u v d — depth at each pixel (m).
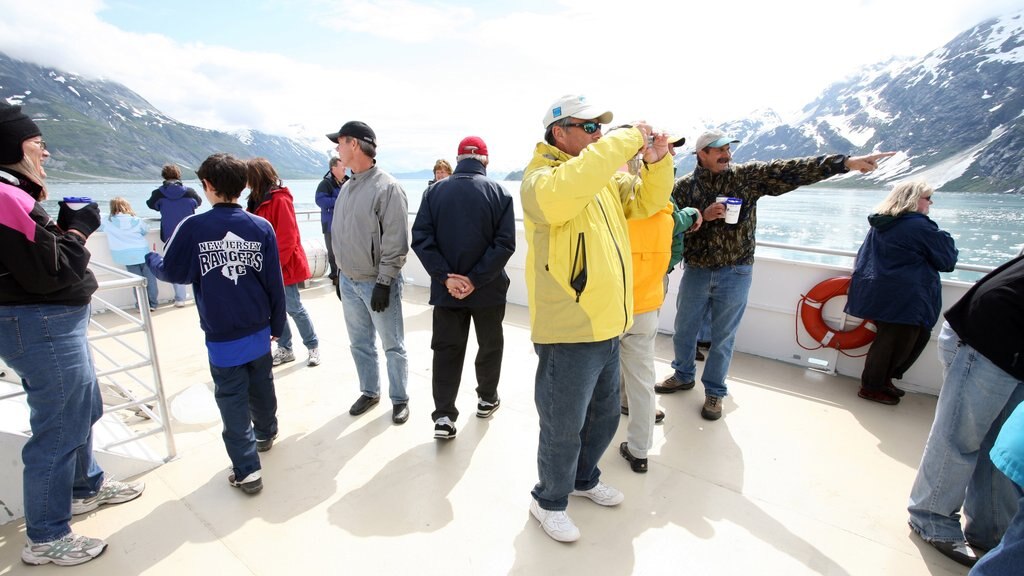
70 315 1.60
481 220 2.22
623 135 1.39
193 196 5.04
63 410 1.62
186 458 2.34
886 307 2.71
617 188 1.85
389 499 2.02
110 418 2.57
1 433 1.80
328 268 6.45
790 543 1.78
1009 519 1.67
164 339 4.14
